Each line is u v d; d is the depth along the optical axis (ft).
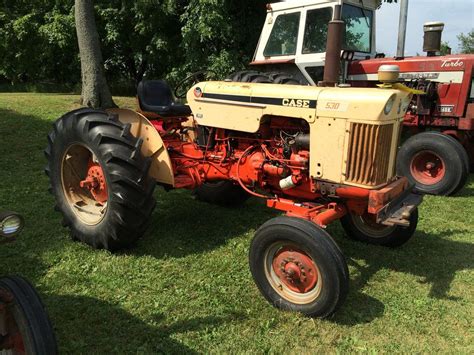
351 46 22.86
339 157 10.00
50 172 13.12
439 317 9.67
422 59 19.92
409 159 18.89
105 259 11.75
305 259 9.41
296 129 11.04
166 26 50.47
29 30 56.95
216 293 10.35
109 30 52.06
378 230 12.98
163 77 55.16
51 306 9.56
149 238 13.12
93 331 8.85
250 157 11.87
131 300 9.94
